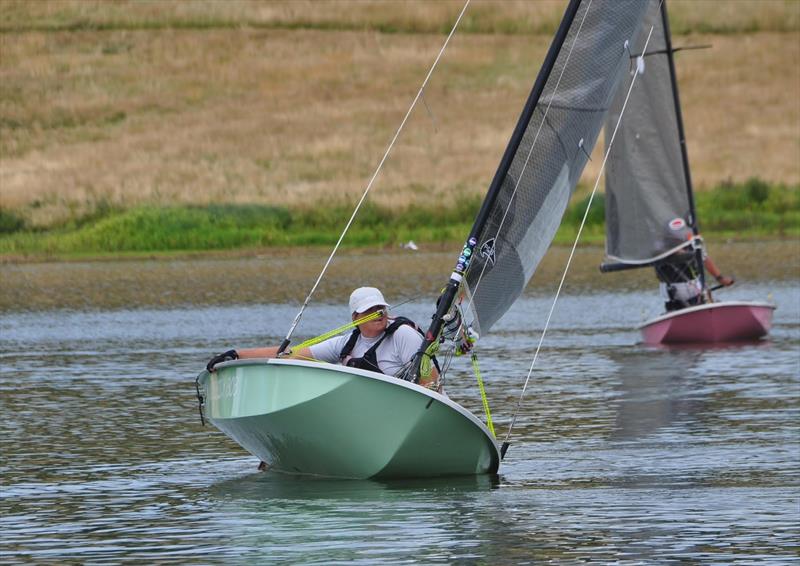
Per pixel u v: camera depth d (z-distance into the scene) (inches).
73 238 7470.5
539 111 2079.2
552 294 5039.4
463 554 1491.1
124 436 2342.5
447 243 7209.6
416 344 1909.4
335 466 1909.4
